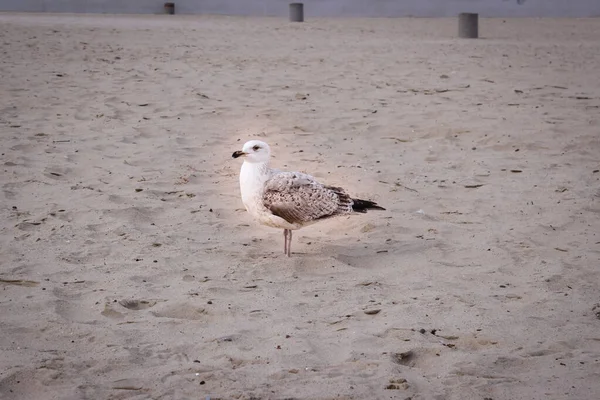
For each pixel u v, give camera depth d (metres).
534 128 14.00
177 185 10.20
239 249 7.84
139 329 6.02
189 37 28.59
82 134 12.93
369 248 8.02
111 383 5.19
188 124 13.95
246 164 7.48
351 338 5.94
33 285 6.80
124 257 7.55
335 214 7.48
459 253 7.89
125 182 10.23
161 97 16.30
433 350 5.75
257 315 6.32
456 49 26.95
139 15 43.31
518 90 17.92
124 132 13.17
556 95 17.45
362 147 12.62
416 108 15.80
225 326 6.12
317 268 7.43
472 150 12.55
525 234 8.50
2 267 7.17
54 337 5.84
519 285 7.07
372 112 15.34
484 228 8.70
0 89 16.45
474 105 16.14
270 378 5.29
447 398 5.09
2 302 6.43
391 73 20.66
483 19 45.38
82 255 7.56
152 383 5.21
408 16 48.75
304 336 5.96
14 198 9.40
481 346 5.88
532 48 27.66
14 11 43.28
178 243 7.99
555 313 6.46
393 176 10.89
